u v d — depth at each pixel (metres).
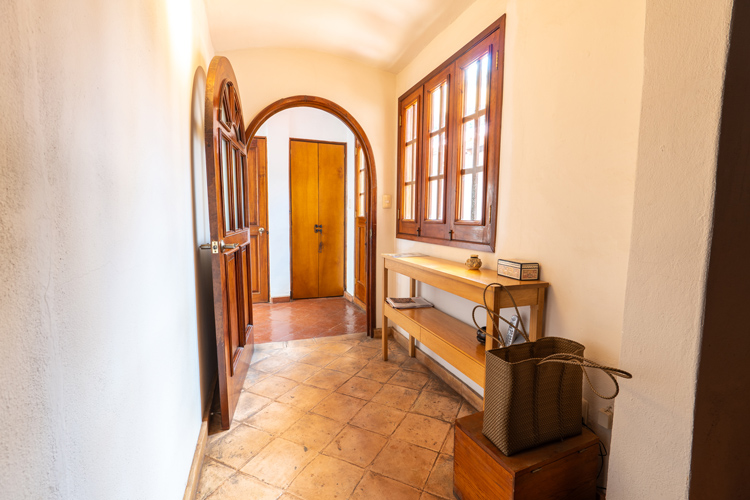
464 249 2.33
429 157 2.79
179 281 1.41
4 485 0.43
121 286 0.82
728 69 0.86
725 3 0.85
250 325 2.84
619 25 1.31
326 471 1.61
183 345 1.46
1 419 0.42
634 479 1.10
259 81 3.00
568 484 1.26
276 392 2.34
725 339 0.98
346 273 5.22
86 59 0.66
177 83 1.43
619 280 1.33
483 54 2.09
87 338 0.65
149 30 1.05
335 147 5.07
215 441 1.82
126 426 0.84
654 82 1.01
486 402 1.33
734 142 0.90
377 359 2.91
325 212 5.09
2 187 0.42
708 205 0.90
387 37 2.73
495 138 1.99
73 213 0.61
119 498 0.79
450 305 2.53
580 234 1.49
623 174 1.31
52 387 0.54
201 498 1.45
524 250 1.81
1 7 0.42
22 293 0.47
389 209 3.45
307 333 3.57
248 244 2.81
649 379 1.05
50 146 0.54
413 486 1.53
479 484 1.32
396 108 3.40
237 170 2.49
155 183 1.10
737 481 1.08
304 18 2.53
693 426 0.96
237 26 2.58
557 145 1.59
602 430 1.41
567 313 1.56
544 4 1.65
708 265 0.91
